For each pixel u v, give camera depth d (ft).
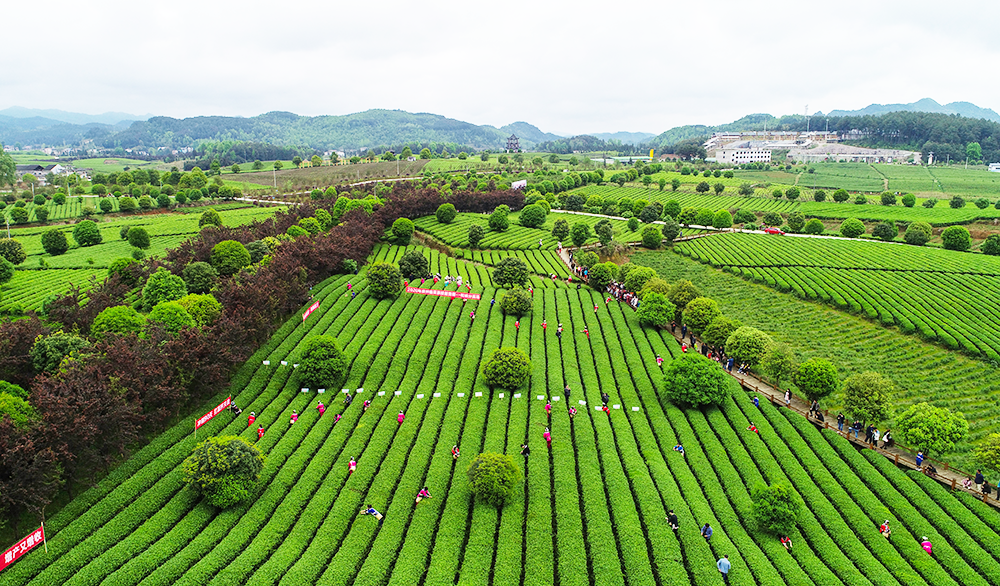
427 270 392.06
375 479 188.03
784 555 163.22
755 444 217.15
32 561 146.82
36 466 152.35
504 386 246.68
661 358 280.31
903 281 404.16
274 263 303.48
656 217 601.21
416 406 234.38
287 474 188.24
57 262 426.10
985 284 393.50
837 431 233.96
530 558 158.20
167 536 158.61
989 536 176.24
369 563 153.07
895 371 300.61
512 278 380.58
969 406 268.41
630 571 154.51
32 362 209.26
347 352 263.90
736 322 293.02
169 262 345.10
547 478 192.24
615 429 223.51
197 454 171.63
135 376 188.85
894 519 182.80
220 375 219.61
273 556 153.99
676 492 184.96
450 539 164.14
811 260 456.04
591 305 357.82
